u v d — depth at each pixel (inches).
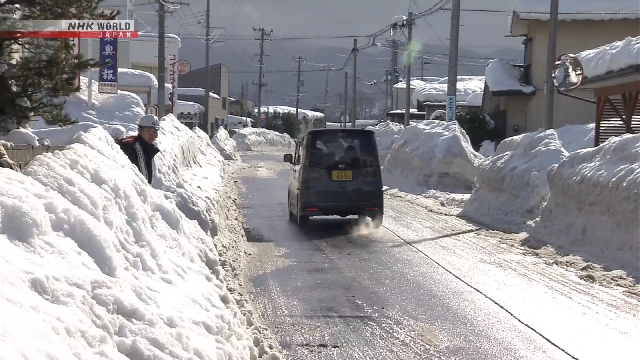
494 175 724.0
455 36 1181.7
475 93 2250.2
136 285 201.5
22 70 500.7
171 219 306.0
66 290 160.4
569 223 535.5
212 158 1135.6
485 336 306.0
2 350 119.3
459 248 536.4
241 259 475.2
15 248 160.1
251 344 249.1
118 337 168.6
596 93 901.2
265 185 1065.5
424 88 2593.5
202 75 3336.6
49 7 496.4
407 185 1021.2
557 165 575.2
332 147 637.9
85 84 1341.0
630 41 780.0
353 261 480.1
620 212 474.0
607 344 294.5
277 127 4106.8
